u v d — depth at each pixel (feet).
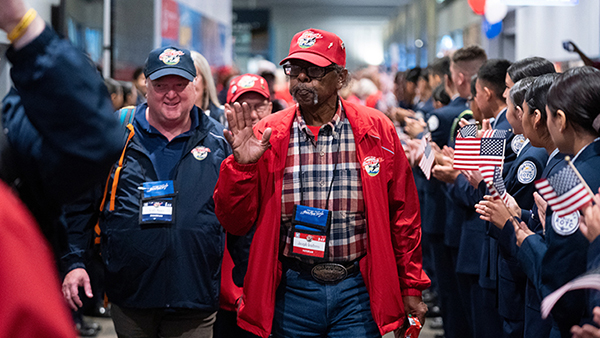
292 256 7.02
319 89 6.81
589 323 5.40
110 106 3.86
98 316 15.62
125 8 19.15
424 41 81.87
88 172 3.79
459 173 10.46
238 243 8.20
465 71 13.10
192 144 8.18
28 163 3.83
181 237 7.93
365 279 7.07
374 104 28.02
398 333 7.61
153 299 7.87
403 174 7.32
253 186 6.65
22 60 3.59
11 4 3.53
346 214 6.98
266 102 11.96
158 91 8.00
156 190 7.96
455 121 12.69
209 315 8.34
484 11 25.73
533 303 7.36
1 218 2.56
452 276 13.52
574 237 5.52
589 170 5.76
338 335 7.01
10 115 3.88
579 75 5.94
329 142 7.05
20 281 2.52
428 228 14.26
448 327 13.23
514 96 8.03
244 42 78.33
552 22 26.40
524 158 8.13
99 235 8.17
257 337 9.03
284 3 116.98
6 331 2.48
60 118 3.63
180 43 24.77
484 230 10.46
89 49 16.55
